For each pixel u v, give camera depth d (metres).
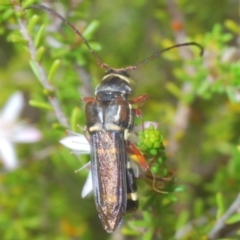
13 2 0.11
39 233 0.13
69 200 0.14
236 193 0.12
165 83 0.14
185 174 0.13
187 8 0.13
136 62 0.14
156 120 0.14
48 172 0.14
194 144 0.14
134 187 0.11
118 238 0.13
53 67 0.11
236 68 0.12
